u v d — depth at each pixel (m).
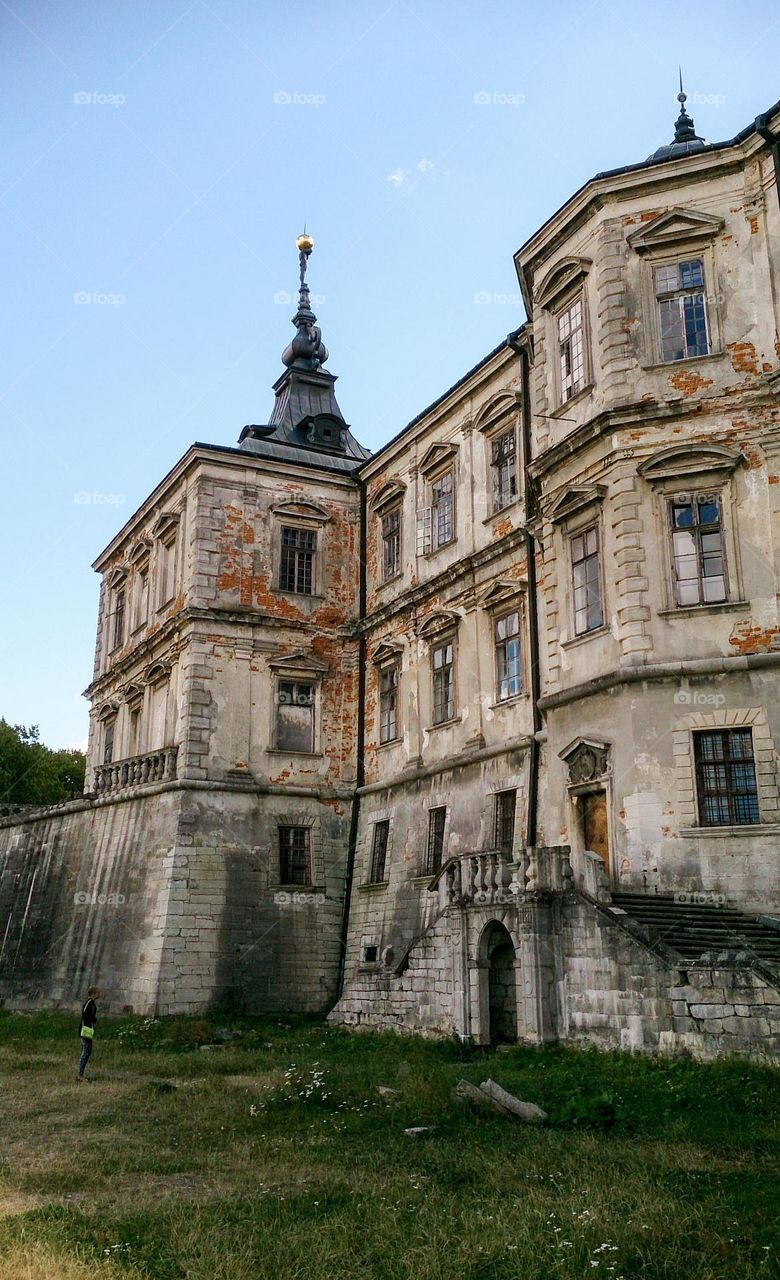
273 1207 10.41
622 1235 9.16
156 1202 10.83
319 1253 8.98
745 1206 9.84
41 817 43.44
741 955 16.59
